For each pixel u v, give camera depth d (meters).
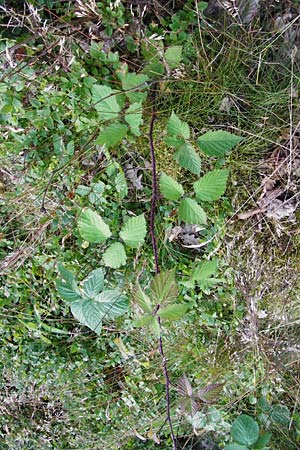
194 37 0.85
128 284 0.88
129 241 0.64
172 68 0.79
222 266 0.91
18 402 1.01
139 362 0.95
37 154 0.86
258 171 0.89
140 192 0.90
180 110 0.85
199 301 0.93
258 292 0.92
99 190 0.85
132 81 0.69
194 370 0.96
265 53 0.88
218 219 0.90
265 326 0.95
